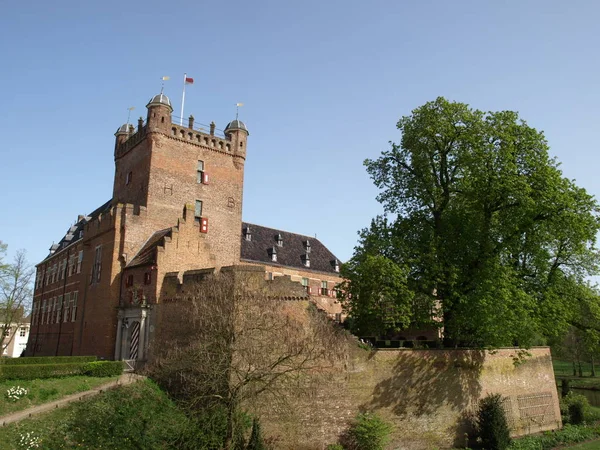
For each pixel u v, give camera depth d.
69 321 44.22
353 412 27.17
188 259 34.66
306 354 23.52
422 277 30.75
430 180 34.09
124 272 36.75
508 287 29.52
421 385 29.94
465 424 31.22
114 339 35.56
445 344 33.41
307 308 27.55
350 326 32.25
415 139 33.25
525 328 30.00
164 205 41.34
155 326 31.62
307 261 56.25
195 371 24.97
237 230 46.12
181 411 24.64
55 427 21.50
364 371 28.08
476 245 31.45
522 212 30.47
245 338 22.48
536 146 31.00
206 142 45.41
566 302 34.84
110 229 38.47
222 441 21.64
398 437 28.25
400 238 32.12
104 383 27.02
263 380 21.72
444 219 33.69
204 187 44.44
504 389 34.47
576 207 30.67
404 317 28.05
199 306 25.12
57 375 26.38
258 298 24.14
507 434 30.23
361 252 31.84
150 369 26.67
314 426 25.86
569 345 71.00
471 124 31.52
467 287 30.72
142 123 44.44
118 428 22.48
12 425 21.12
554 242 35.47
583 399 42.47
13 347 78.56
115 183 47.91
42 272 58.19
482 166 29.95
